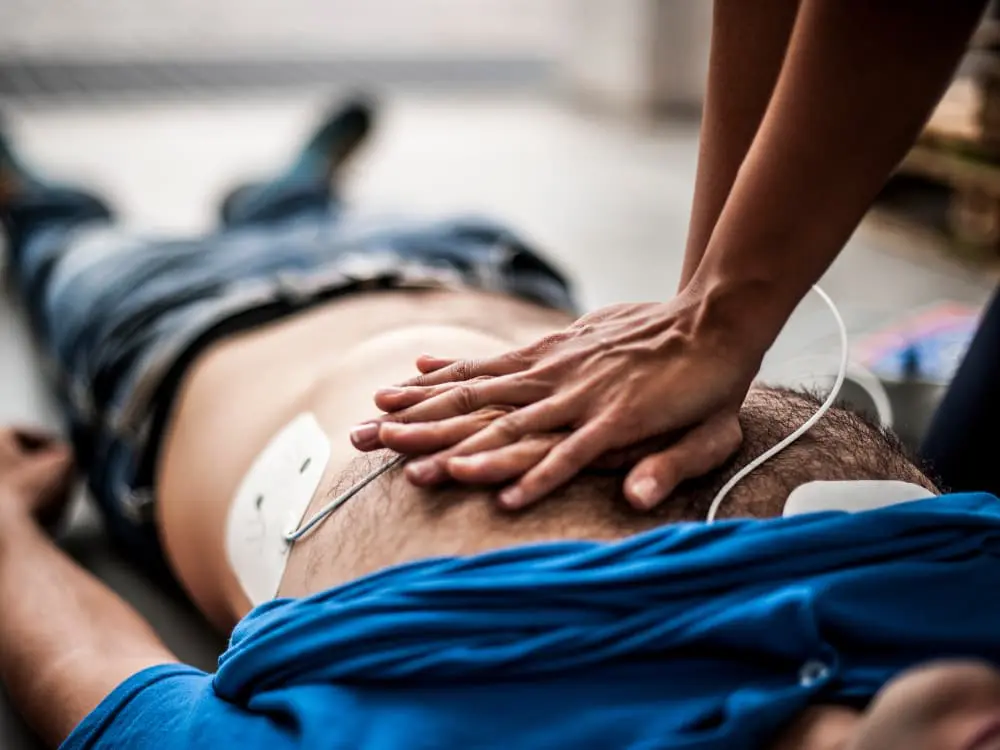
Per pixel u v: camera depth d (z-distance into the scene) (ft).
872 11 2.24
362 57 17.80
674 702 2.01
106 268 4.91
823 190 2.38
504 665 2.02
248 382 3.83
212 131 12.73
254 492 3.12
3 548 3.78
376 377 3.24
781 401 2.75
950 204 8.38
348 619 2.11
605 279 7.93
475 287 4.53
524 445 2.36
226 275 4.68
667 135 13.19
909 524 2.16
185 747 2.22
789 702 1.96
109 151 11.61
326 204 7.11
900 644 2.09
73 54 16.70
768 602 2.01
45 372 6.24
